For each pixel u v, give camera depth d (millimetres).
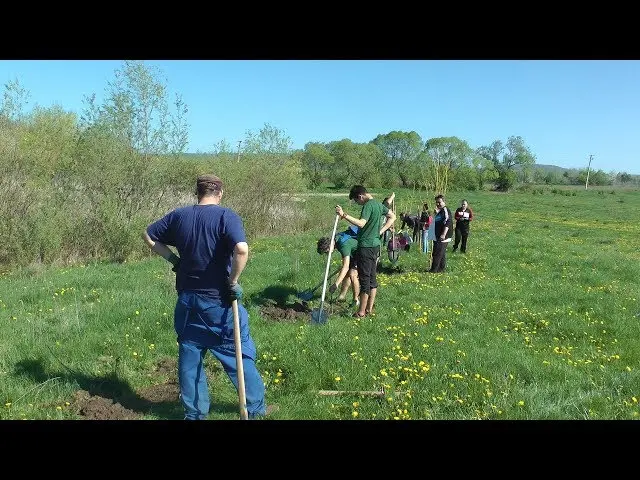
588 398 5734
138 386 5941
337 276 10461
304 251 16844
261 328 8000
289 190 25422
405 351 7012
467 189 81188
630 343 8164
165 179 18609
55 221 15039
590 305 10508
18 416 4926
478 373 6316
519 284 12641
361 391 5777
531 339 8305
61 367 6094
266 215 24625
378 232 9109
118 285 10578
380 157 69750
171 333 7406
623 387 6160
